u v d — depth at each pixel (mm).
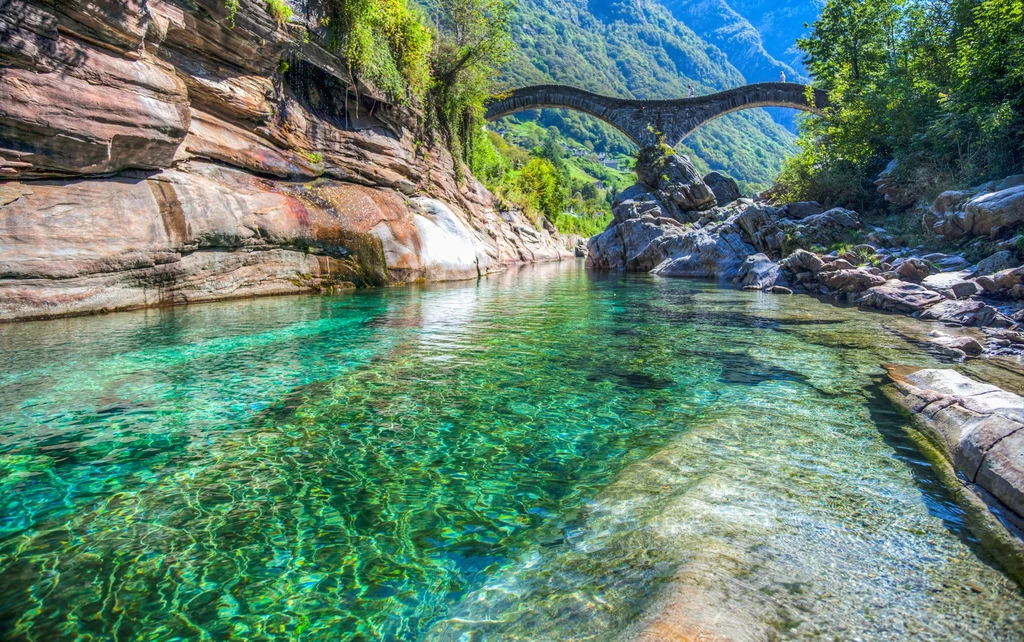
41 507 3510
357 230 16375
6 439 4559
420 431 4918
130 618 2529
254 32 13914
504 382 6441
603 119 48531
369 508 3582
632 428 4969
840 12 30172
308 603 2664
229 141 13734
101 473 3996
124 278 10539
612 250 32500
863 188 21922
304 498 3697
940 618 2410
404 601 2684
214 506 3566
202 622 2518
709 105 46594
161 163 11422
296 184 15805
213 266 12359
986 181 15273
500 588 2768
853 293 13414
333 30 17172
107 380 6180
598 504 3588
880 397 5684
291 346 8094
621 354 7844
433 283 18609
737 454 4266
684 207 37656
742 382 6332
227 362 7102
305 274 14633
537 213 49469
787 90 44656
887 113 20938
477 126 36812
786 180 26656
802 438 4586
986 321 9352
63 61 9328
